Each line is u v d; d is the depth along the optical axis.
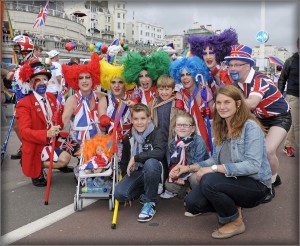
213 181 3.12
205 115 4.34
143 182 3.85
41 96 4.87
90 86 4.59
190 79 4.32
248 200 3.21
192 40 4.68
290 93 6.14
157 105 4.26
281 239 3.20
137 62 4.48
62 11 42.12
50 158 4.31
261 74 4.03
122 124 4.50
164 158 3.99
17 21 35.12
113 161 4.00
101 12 61.69
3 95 7.57
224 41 4.52
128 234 3.34
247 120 3.23
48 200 4.26
